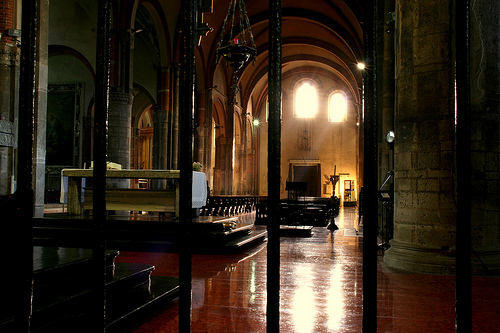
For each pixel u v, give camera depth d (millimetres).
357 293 4895
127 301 3951
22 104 1575
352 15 22281
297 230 11914
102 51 1791
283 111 38875
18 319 1473
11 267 1482
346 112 37969
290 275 5945
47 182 22234
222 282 5422
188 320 1690
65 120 25156
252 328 3592
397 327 3703
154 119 22000
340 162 37688
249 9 25594
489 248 6359
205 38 25359
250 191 38375
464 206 1603
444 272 6125
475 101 6457
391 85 10945
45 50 10922
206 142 26344
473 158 6375
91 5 21688
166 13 20875
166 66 21750
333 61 33719
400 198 6980
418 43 6781
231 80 30594
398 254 6699
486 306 4492
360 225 15219
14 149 10383
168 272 5969
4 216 1485
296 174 38531
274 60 1748
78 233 8422
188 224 1721
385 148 10945
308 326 3680
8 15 10203
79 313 3260
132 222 8836
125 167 15812
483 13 6566
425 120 6629
